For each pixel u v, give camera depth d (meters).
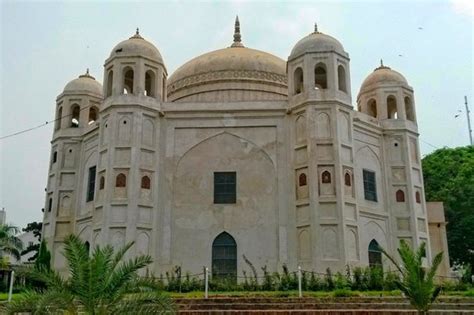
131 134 22.05
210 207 22.22
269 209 22.02
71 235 8.40
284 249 21.22
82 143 26.44
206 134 23.12
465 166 33.41
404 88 26.62
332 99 22.22
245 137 23.00
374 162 24.84
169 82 28.91
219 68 27.20
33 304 7.80
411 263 11.39
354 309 12.86
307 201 21.23
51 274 8.07
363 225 22.95
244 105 23.28
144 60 23.45
